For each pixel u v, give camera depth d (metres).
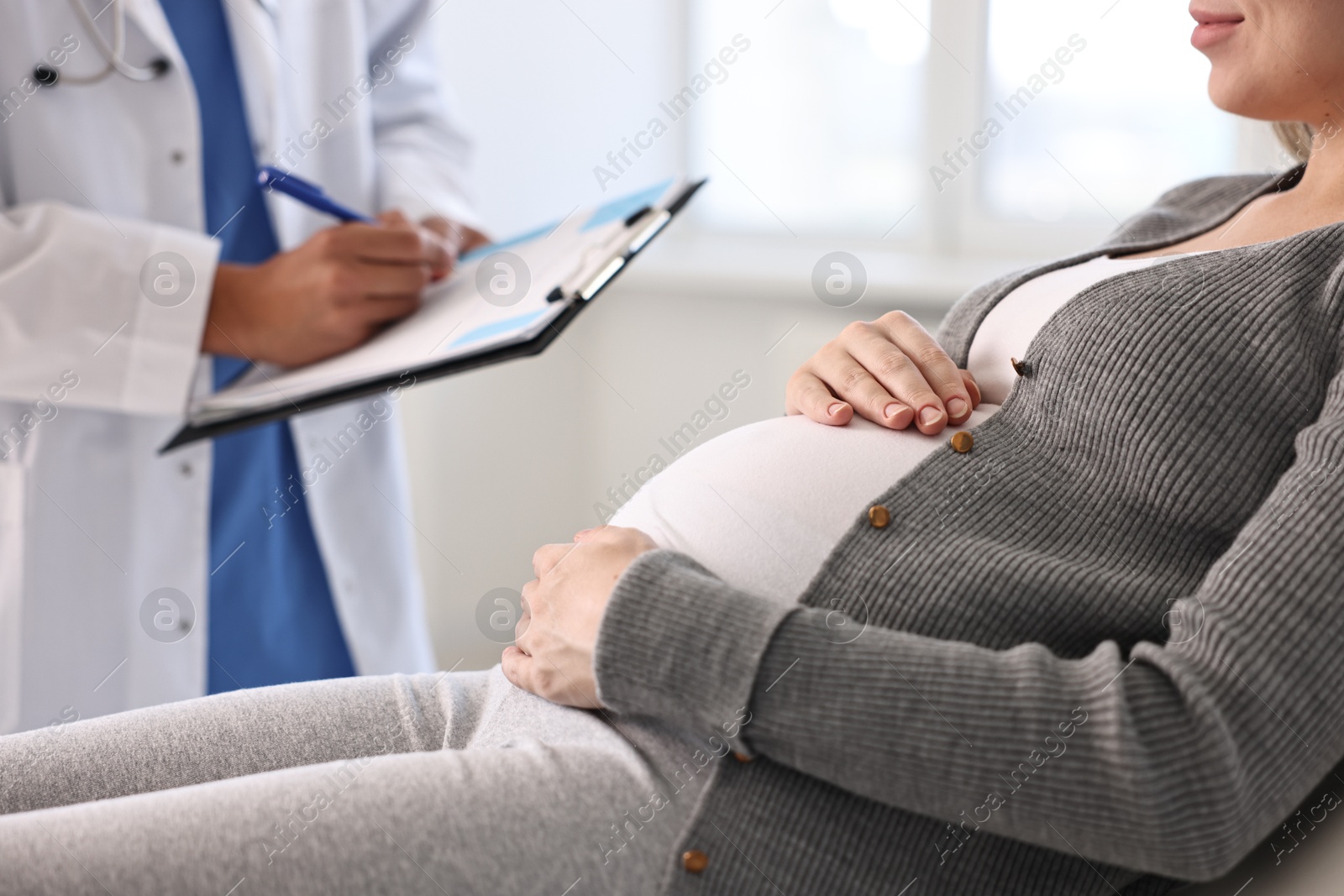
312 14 1.35
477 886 0.50
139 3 1.14
